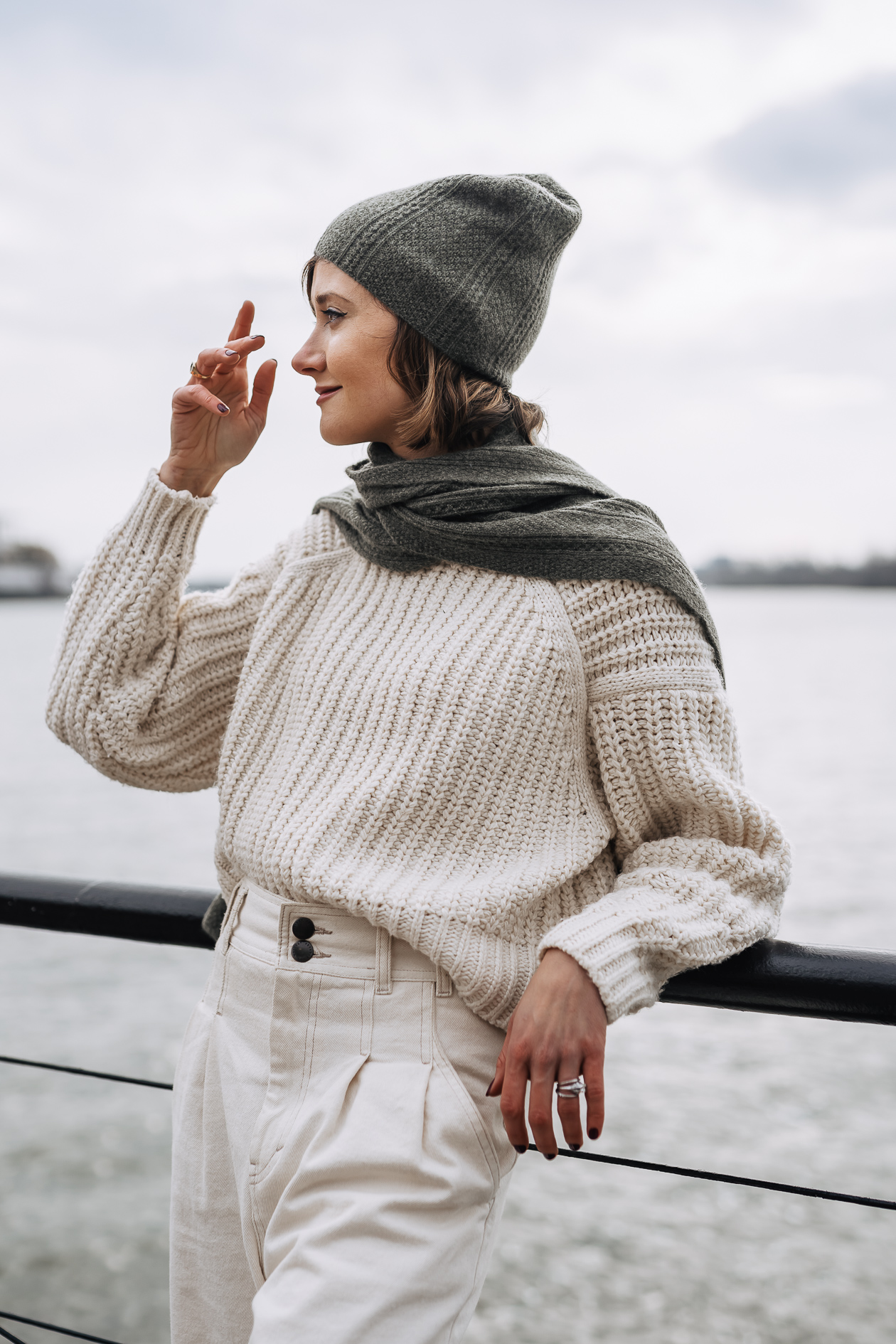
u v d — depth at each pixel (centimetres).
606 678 102
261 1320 85
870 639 9400
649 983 93
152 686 118
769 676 6325
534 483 108
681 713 100
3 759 3769
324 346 112
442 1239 89
